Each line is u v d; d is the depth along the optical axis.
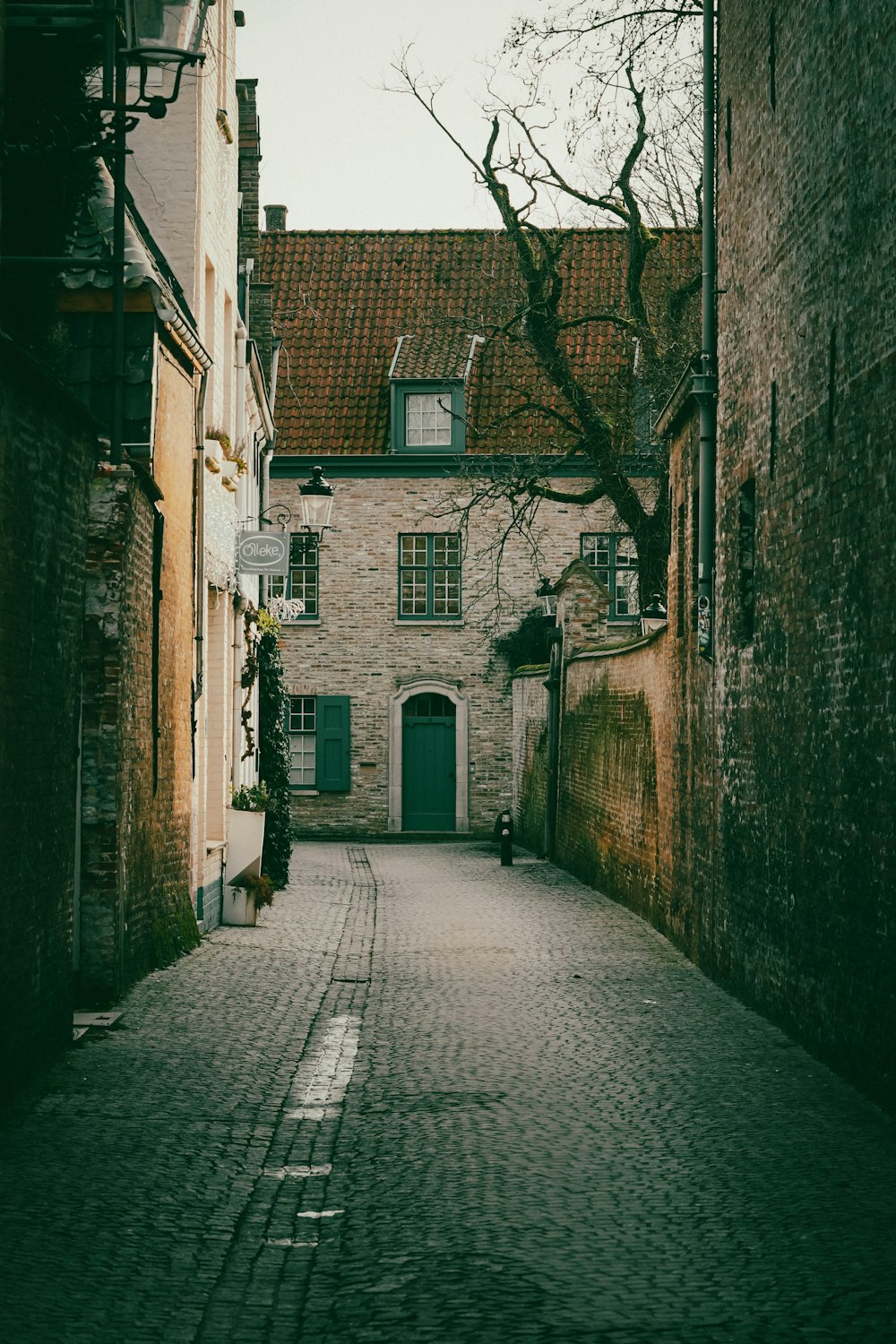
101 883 11.38
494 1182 7.09
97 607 11.41
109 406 12.47
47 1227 6.27
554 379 26.70
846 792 9.55
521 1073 9.57
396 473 35.59
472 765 35.59
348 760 35.69
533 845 31.09
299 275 38.25
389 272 38.19
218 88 18.00
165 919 13.84
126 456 11.85
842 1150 7.70
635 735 19.39
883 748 8.79
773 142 11.66
